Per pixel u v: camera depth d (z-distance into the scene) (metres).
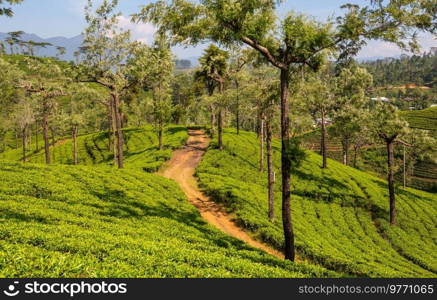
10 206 18.11
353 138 63.00
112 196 25.45
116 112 38.09
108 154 67.06
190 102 76.25
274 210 33.75
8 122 54.50
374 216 40.53
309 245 25.61
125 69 35.16
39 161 68.81
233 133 66.44
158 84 52.47
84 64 34.62
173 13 15.90
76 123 56.22
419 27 14.58
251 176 44.38
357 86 57.91
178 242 17.47
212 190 36.59
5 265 9.91
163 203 27.45
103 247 13.15
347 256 26.45
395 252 31.95
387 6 14.45
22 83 39.97
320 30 16.52
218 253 16.56
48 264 10.41
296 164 18.66
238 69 46.47
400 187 55.78
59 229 14.99
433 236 36.53
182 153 56.69
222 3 14.89
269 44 17.80
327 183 45.56
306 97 41.78
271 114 28.06
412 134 41.53
